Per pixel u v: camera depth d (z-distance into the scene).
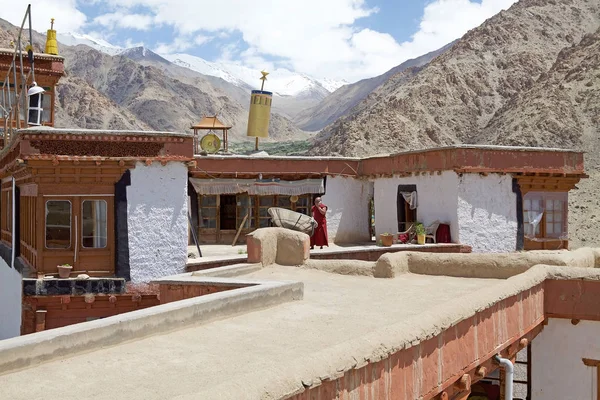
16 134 14.71
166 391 4.98
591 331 10.60
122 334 6.54
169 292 10.66
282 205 24.41
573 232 50.31
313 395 4.81
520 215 21.23
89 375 5.43
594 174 63.09
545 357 10.95
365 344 5.57
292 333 7.07
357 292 10.11
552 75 89.88
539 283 10.23
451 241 20.41
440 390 6.87
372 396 5.57
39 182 14.84
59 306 14.95
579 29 129.50
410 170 22.12
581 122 78.81
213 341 6.68
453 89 108.88
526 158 21.12
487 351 8.20
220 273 11.45
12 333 16.92
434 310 7.03
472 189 20.36
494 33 125.31
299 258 12.61
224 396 4.08
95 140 15.09
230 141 167.25
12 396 4.87
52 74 24.89
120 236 15.39
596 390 10.56
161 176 15.80
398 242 21.67
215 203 23.67
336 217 24.64
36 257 15.11
